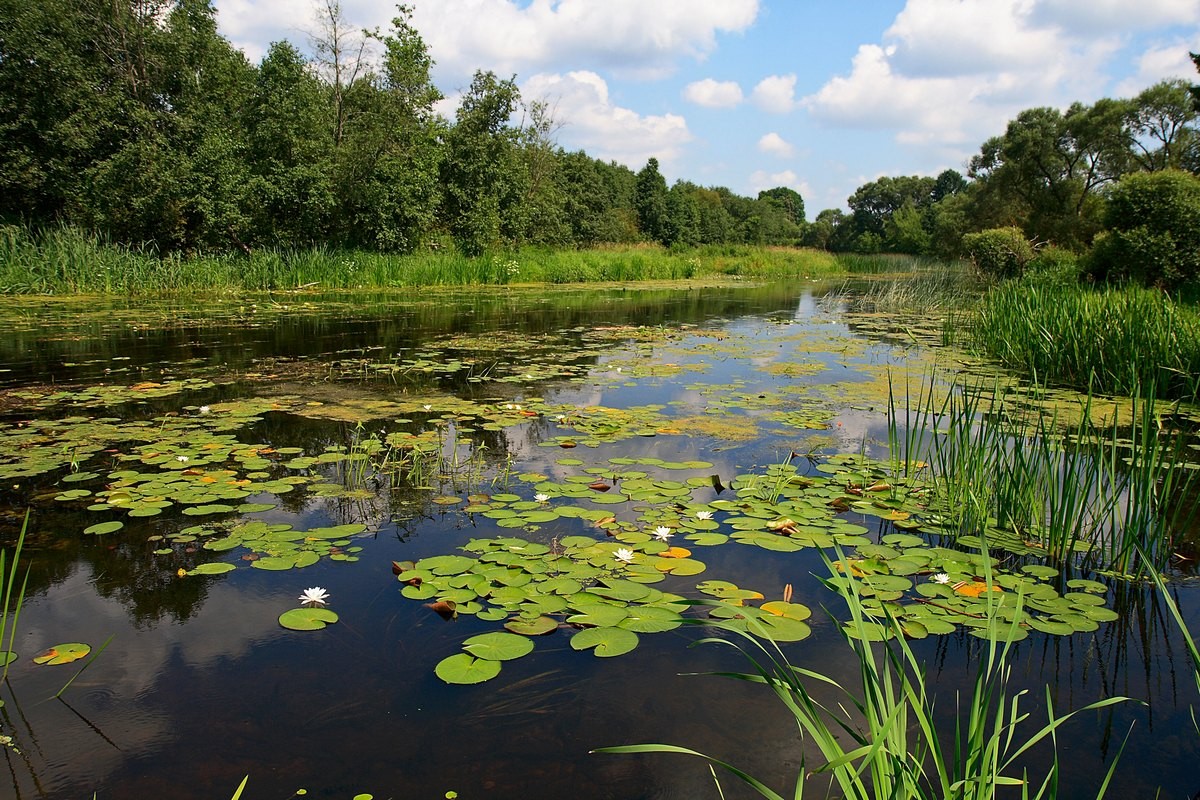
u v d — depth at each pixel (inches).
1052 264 639.8
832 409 178.2
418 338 303.0
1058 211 989.2
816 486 120.7
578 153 1401.3
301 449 139.5
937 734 60.1
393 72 698.2
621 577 85.8
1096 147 951.0
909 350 285.9
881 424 163.9
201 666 68.7
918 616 78.5
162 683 65.9
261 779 53.6
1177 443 99.7
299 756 56.2
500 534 100.0
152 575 87.4
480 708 62.6
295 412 169.0
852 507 112.0
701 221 1990.7
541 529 102.3
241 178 593.3
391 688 65.4
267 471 126.4
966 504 108.7
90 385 194.5
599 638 71.9
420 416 166.6
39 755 56.1
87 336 291.3
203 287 506.0
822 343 305.1
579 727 60.2
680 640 73.9
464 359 249.0
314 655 70.6
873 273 1169.4
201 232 587.2
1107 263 451.2
